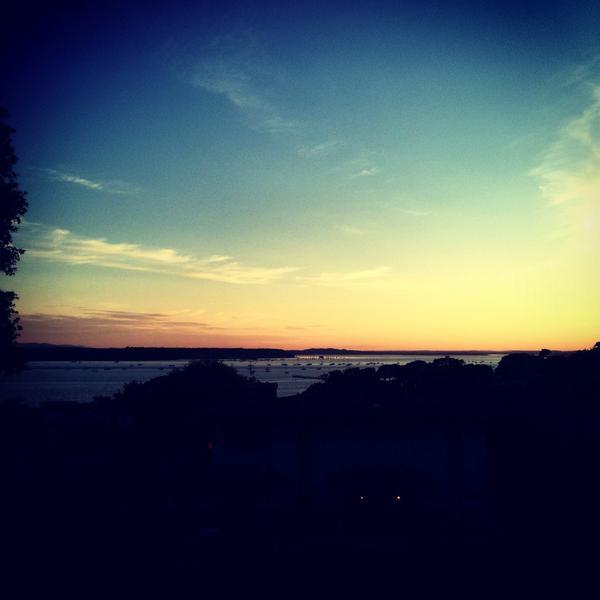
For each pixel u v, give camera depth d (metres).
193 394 41.75
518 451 21.81
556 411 31.42
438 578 11.66
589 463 20.75
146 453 27.02
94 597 10.74
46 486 20.59
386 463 19.00
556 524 15.27
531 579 11.43
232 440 20.03
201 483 20.38
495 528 15.50
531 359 79.94
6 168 23.98
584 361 52.62
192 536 14.95
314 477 18.98
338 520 16.50
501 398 38.06
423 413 19.42
